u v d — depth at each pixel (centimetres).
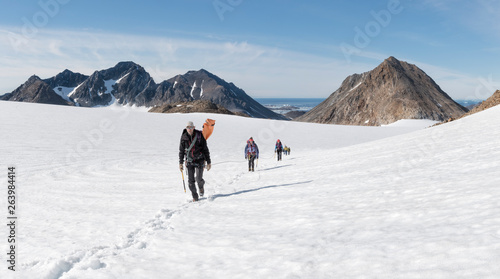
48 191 983
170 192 918
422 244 254
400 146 1461
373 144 2136
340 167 1101
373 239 296
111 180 1262
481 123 1658
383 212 392
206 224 492
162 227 503
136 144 3084
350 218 395
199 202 718
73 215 640
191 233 443
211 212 591
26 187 1067
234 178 1234
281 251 313
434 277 198
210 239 399
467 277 187
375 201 473
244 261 305
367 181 690
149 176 1386
